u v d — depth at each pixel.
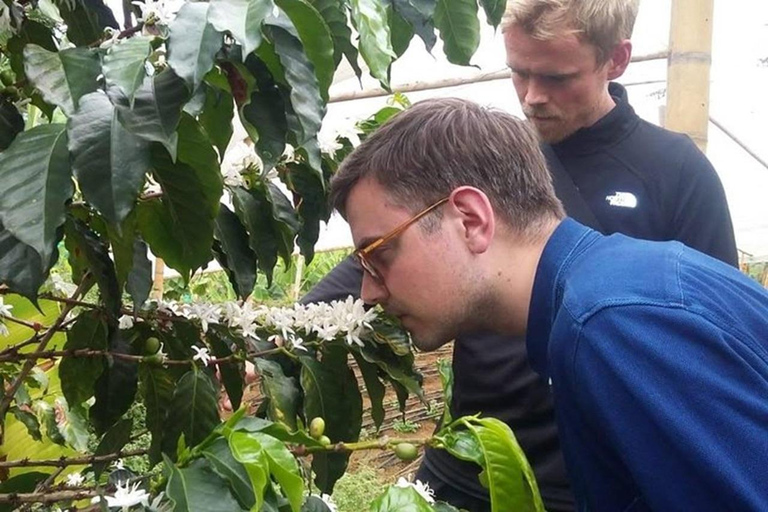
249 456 0.82
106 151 0.79
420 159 1.00
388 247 1.02
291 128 0.95
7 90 1.06
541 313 0.95
